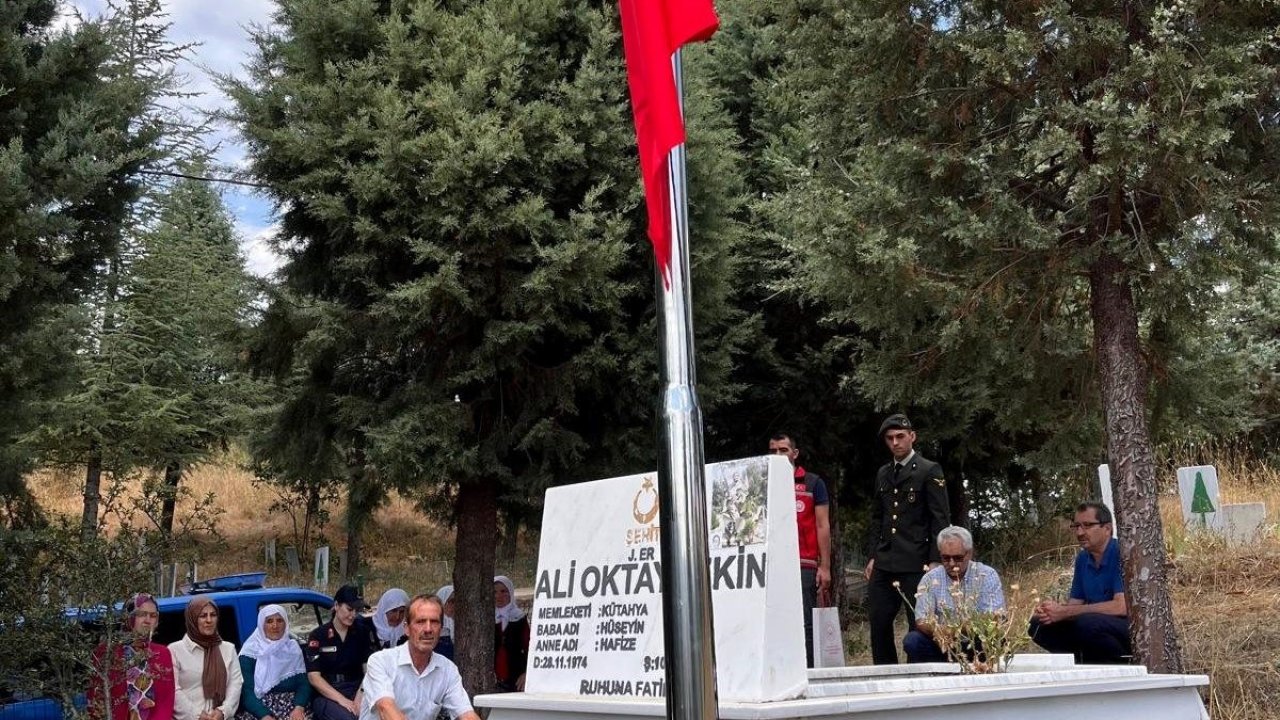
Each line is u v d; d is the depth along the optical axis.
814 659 8.23
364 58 11.58
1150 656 7.26
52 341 8.47
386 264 11.37
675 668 3.33
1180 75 7.05
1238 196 7.26
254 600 11.17
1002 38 7.82
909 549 8.49
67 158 8.39
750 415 16.03
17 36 8.42
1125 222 7.83
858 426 16.50
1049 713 4.61
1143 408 7.64
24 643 8.58
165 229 20.95
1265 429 17.19
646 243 11.80
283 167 11.75
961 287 8.16
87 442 18.64
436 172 10.53
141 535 10.03
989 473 17.92
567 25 11.80
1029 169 7.82
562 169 11.42
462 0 11.77
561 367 11.43
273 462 13.14
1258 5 7.32
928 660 7.35
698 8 3.64
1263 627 8.51
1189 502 11.69
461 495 12.07
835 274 8.52
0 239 7.98
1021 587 12.56
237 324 11.77
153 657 8.74
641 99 3.75
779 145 14.12
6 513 11.03
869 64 8.28
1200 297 7.83
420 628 7.04
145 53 13.33
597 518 5.19
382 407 11.49
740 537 4.44
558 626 5.19
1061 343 8.98
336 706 9.74
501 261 11.05
